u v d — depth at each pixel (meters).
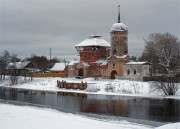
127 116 55.97
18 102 76.75
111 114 58.28
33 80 136.00
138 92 93.50
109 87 101.25
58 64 166.00
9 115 50.28
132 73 124.19
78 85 109.81
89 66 141.75
